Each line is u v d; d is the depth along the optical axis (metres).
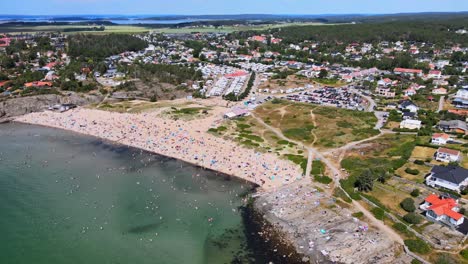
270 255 76.94
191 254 78.06
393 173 108.75
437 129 148.50
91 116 179.38
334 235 81.38
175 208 96.44
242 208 96.19
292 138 145.75
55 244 80.88
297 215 90.44
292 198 99.00
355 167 115.12
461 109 180.38
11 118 177.38
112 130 159.00
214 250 79.19
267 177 113.56
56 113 185.00
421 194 96.62
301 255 76.38
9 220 89.38
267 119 171.62
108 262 75.44
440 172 101.25
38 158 128.75
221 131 155.50
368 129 153.12
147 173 118.00
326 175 111.94
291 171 116.69
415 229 81.25
